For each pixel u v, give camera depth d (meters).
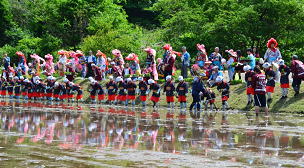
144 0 75.81
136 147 13.48
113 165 10.94
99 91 34.59
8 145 13.74
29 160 11.50
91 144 14.02
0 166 10.77
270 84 26.16
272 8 39.75
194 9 44.62
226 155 12.18
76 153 12.49
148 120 21.19
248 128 17.89
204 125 19.05
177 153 12.48
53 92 37.81
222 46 42.91
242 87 29.64
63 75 42.94
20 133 16.44
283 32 41.34
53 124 19.28
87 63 42.50
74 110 27.17
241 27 40.88
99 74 38.28
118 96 33.00
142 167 10.74
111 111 26.67
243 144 13.98
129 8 77.31
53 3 58.09
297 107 25.05
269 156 12.05
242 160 11.51
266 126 18.59
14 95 41.50
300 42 41.84
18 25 65.75
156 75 34.66
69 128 17.94
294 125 18.91
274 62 28.88
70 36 58.38
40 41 58.41
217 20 40.88
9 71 44.50
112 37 48.75
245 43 42.81
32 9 63.97
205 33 42.12
